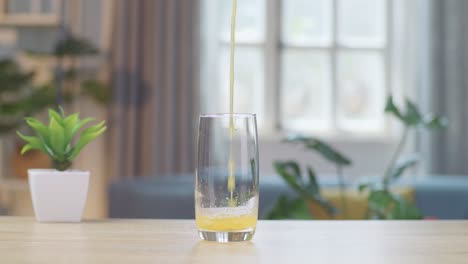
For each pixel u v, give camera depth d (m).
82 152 4.46
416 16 4.89
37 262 0.58
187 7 4.58
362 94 5.11
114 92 4.43
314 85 5.08
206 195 0.74
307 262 0.60
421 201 3.41
